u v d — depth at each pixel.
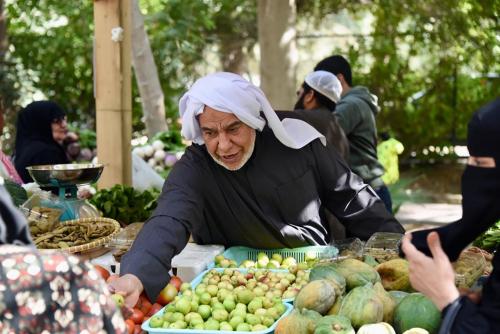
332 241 3.85
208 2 13.86
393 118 12.79
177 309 2.83
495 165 1.95
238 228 3.68
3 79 11.69
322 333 2.44
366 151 5.80
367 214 3.73
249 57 14.18
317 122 4.69
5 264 1.74
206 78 3.36
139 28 8.66
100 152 5.41
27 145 5.88
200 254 3.57
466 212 2.01
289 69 8.01
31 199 3.92
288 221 3.66
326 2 12.06
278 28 7.93
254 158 3.54
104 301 1.82
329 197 3.77
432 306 2.50
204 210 3.65
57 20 14.35
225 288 3.04
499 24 10.44
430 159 13.04
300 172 3.61
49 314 1.75
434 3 11.05
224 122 3.30
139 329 2.81
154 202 5.34
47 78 14.03
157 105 8.84
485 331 1.96
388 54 12.39
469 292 2.17
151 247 3.05
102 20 5.26
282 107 7.98
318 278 2.81
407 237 2.15
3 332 1.69
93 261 3.53
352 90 5.88
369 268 2.88
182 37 12.73
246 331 2.67
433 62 12.63
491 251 4.05
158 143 8.08
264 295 3.03
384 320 2.60
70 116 14.25
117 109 5.35
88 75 14.14
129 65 5.41
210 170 3.54
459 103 12.73
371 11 12.20
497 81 12.54
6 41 11.73
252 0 13.60
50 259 1.78
